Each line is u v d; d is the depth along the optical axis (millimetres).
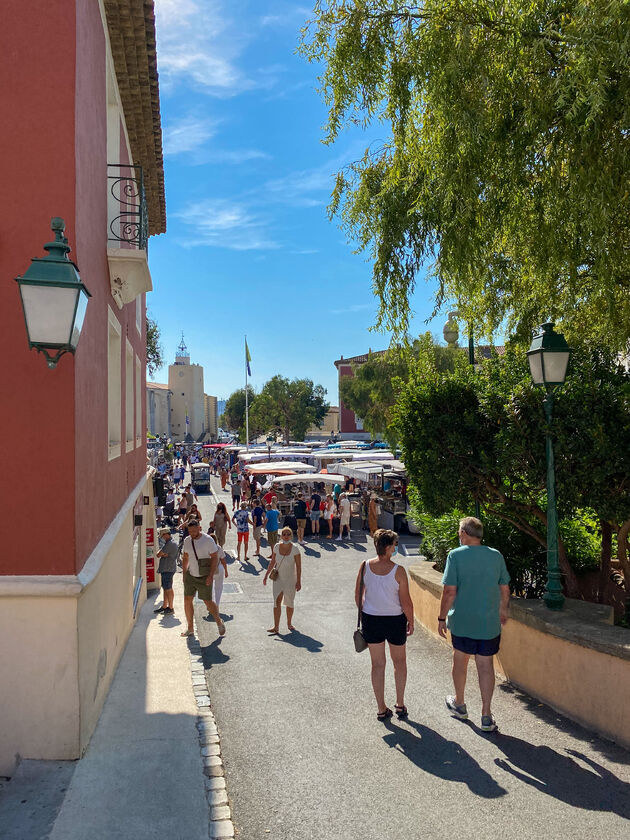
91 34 5566
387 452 33094
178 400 142250
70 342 3836
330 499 21578
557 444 6777
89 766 4523
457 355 9609
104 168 6555
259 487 29562
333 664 7465
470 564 5188
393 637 5438
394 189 7336
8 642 4531
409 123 7355
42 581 4512
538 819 3781
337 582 14031
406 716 5516
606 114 5844
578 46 5578
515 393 7055
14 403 4578
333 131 7266
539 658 5945
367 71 6977
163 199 13938
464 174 6539
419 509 9133
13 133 4676
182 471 42188
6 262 4617
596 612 6055
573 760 4570
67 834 3643
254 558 17297
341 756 4719
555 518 6305
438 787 4191
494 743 4895
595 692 5121
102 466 6223
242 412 93125
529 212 6875
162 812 3896
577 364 7312
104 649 6047
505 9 6465
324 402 73812
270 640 8914
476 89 6410
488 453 7539
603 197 5766
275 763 4633
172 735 5148
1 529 4551
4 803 4012
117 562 7445
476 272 7246
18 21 4715
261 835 3668
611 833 3631
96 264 5840
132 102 9164
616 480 6840
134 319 10875
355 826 3742
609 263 6043
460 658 5359
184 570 9219
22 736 4551
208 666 7559
